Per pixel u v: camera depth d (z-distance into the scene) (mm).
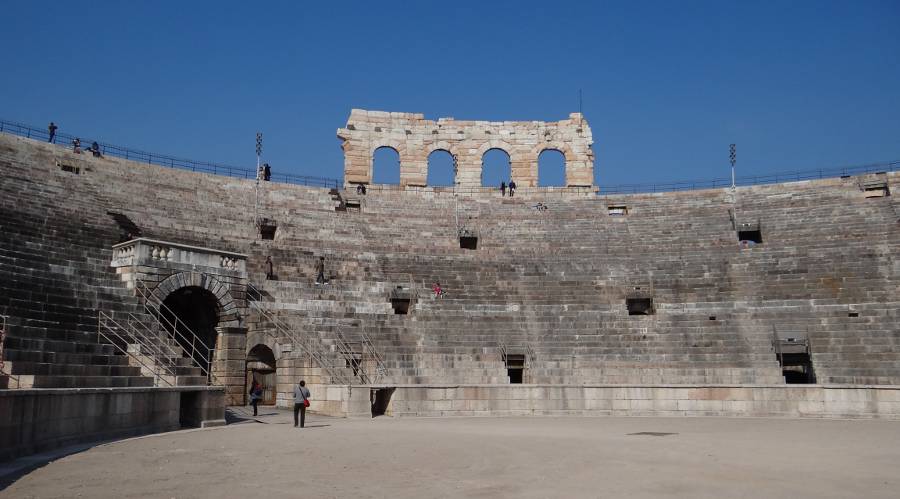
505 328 39938
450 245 49688
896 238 44031
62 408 18656
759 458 16406
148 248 32562
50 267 30484
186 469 14898
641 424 26141
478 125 58969
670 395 30922
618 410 31062
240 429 24031
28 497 11906
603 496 11836
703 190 53719
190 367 26844
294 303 39250
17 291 26594
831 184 51094
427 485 12953
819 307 39344
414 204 53812
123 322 29109
